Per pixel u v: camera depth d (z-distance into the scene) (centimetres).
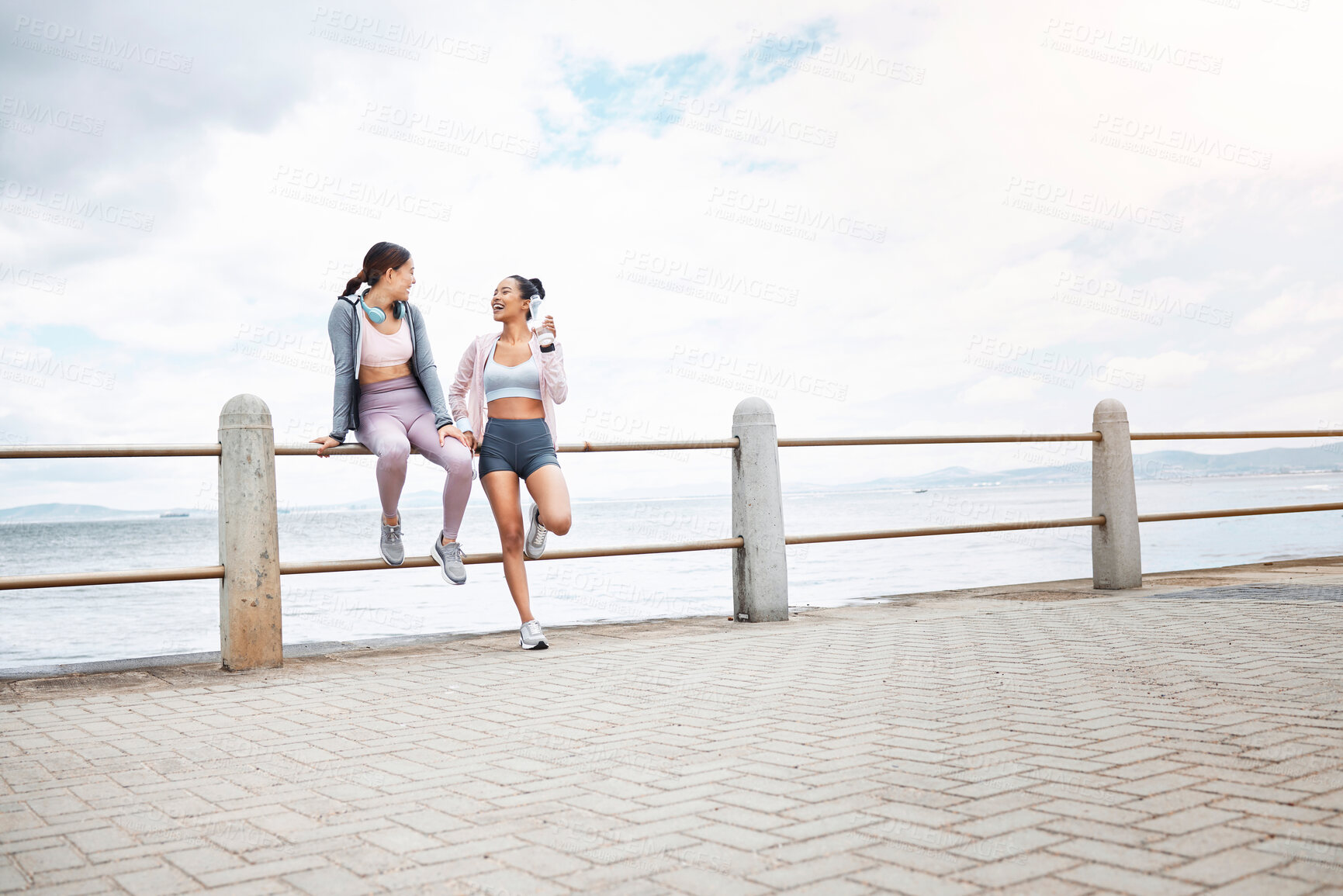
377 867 191
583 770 260
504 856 195
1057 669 378
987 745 269
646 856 192
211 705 361
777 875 179
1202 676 351
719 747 279
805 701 337
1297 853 179
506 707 345
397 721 327
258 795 244
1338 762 237
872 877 176
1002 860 182
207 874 189
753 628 539
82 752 292
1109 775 234
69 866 195
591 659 445
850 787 234
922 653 427
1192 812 204
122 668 454
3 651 1093
